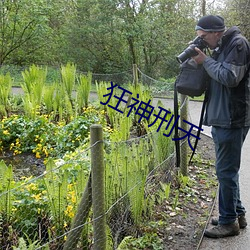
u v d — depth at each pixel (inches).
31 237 117.4
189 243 131.5
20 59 708.0
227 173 127.3
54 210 117.0
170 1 706.8
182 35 724.7
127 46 724.0
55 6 681.6
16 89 457.1
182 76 129.0
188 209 157.2
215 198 168.4
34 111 256.8
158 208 153.7
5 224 116.8
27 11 641.6
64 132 224.8
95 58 729.6
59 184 115.0
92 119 240.8
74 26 698.2
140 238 128.3
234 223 135.6
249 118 121.5
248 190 179.9
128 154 134.7
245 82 118.3
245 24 590.2
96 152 95.0
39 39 689.0
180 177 180.9
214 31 119.0
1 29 648.4
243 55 113.2
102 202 98.5
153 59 733.9
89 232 115.9
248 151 243.6
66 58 717.3
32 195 123.7
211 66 117.0
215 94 123.5
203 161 219.1
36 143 224.8
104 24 677.9
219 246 131.2
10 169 124.6
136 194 128.6
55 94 303.4
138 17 673.6
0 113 271.4
